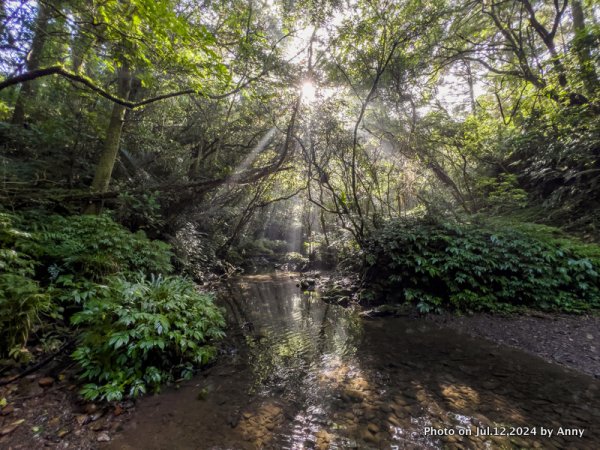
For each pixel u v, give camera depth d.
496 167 9.77
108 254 4.74
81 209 6.27
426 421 2.54
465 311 5.65
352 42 6.97
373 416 2.63
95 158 8.31
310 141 8.27
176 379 3.25
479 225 6.80
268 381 3.33
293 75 7.02
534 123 8.23
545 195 8.16
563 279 5.21
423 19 6.95
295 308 7.05
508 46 9.86
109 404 2.65
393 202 9.95
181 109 10.20
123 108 6.89
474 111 12.19
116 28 3.99
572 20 9.73
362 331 5.15
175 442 2.25
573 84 7.05
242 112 10.30
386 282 6.97
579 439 2.24
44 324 3.59
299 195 12.84
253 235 19.39
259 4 7.10
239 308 6.88
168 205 8.26
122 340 2.82
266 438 2.33
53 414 2.46
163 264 5.93
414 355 4.01
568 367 3.48
